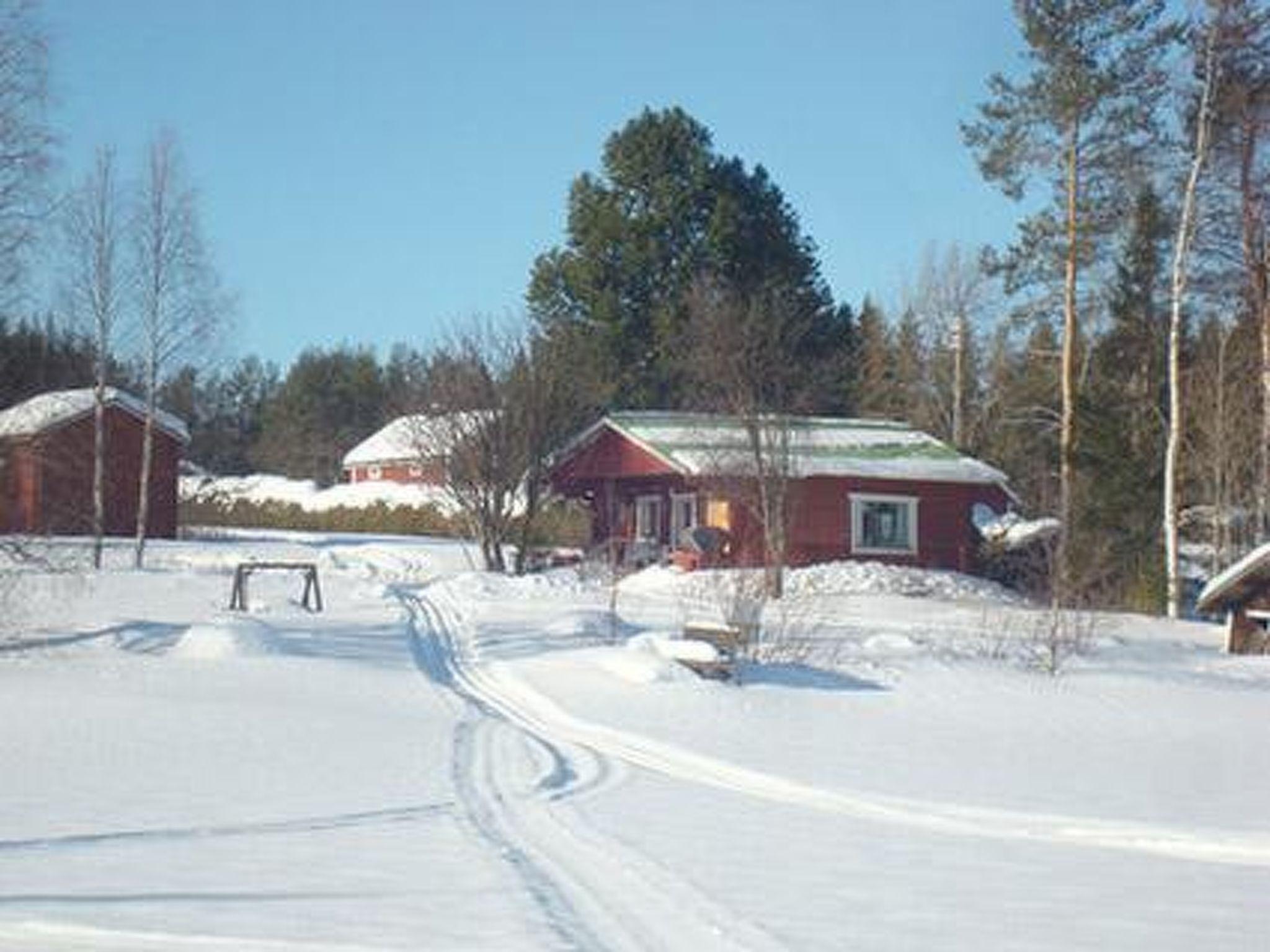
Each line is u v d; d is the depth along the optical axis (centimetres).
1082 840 1303
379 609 3197
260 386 11306
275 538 5497
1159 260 4541
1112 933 902
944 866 1130
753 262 6147
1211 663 2933
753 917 913
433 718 1947
